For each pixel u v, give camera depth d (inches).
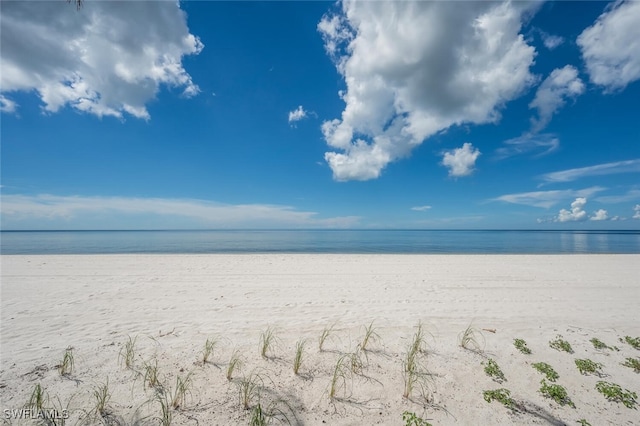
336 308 275.7
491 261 618.8
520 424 125.7
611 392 142.4
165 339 200.2
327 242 1555.1
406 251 979.3
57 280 389.4
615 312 269.7
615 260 636.1
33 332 212.5
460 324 234.4
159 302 291.7
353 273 462.6
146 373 153.0
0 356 174.1
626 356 184.5
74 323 231.8
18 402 131.2
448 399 140.6
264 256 693.3
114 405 131.3
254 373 157.6
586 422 125.0
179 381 147.8
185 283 379.2
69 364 164.2
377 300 305.0
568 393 146.3
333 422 125.3
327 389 146.1
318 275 442.3
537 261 618.2
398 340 201.2
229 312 261.4
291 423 123.7
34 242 1364.4
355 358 171.8
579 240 1740.9
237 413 128.5
